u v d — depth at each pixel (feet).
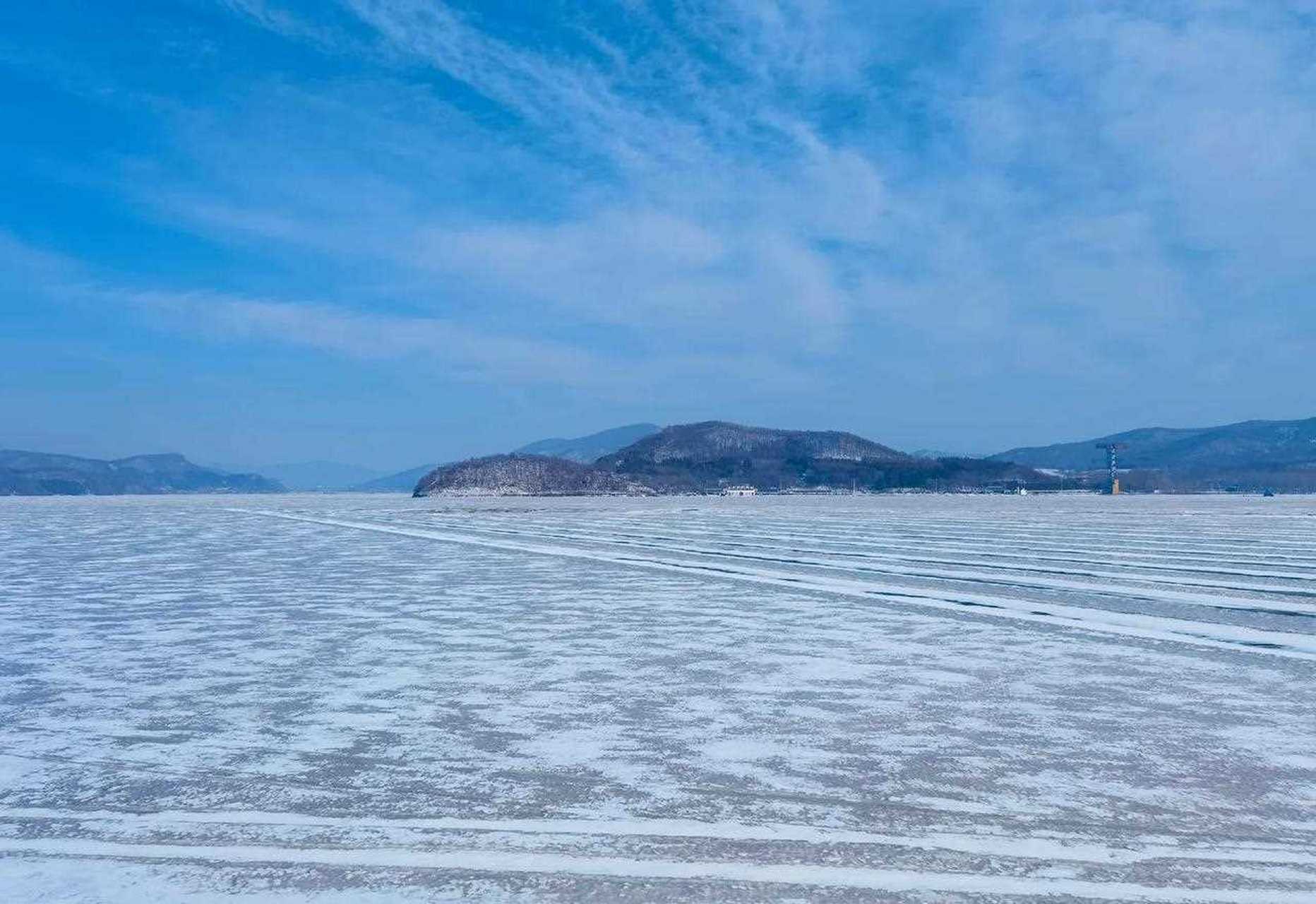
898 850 15.35
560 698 25.88
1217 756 20.47
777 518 138.31
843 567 61.36
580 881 14.23
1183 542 83.51
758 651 32.73
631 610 42.60
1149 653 32.19
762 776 19.12
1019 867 14.69
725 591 49.26
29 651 33.22
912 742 21.52
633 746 21.31
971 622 38.96
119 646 34.30
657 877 14.33
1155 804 17.48
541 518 143.02
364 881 14.29
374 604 45.01
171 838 16.03
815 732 22.44
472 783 18.76
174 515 158.30
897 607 43.11
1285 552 72.02
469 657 31.89
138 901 13.64
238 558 70.44
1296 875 14.40
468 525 117.60
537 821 16.66
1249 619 39.17
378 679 28.40
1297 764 19.85
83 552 76.33
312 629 37.76
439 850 15.42
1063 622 38.65
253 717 24.03
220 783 18.90
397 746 21.39
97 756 20.74
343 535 98.99
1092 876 14.35
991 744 21.35
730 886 13.99
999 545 80.69
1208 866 14.74
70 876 14.49
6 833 16.34
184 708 25.02
